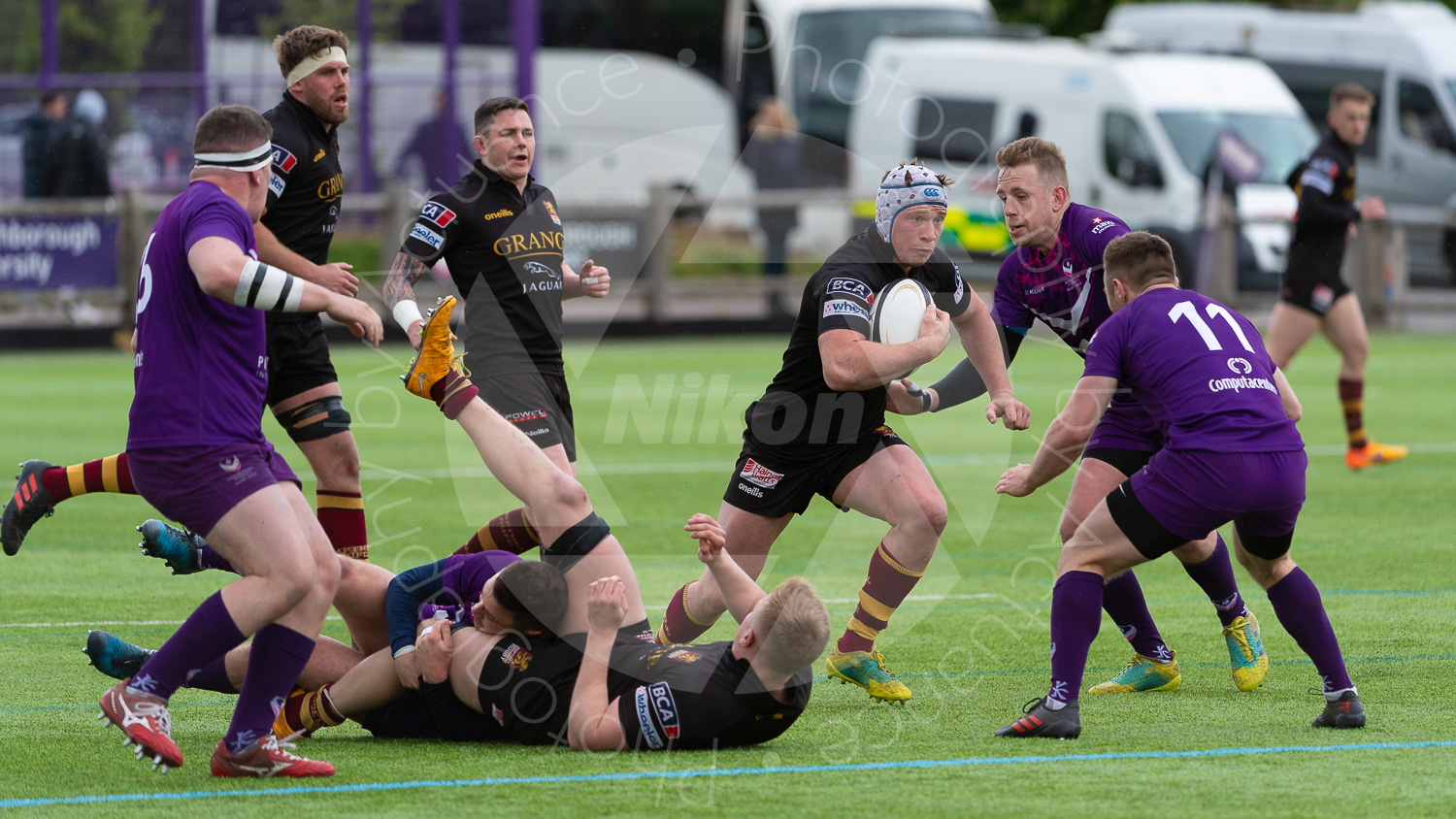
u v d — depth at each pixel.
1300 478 15.23
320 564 13.95
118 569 24.20
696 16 73.88
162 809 12.91
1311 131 68.38
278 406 19.92
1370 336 65.88
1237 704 16.81
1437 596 22.22
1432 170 75.75
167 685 13.43
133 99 64.44
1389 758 14.39
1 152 62.28
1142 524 15.14
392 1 66.31
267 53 65.12
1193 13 83.25
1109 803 13.02
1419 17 78.31
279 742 14.45
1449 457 36.09
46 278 59.28
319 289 13.22
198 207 13.51
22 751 14.75
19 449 35.00
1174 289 16.03
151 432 13.38
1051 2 98.00
